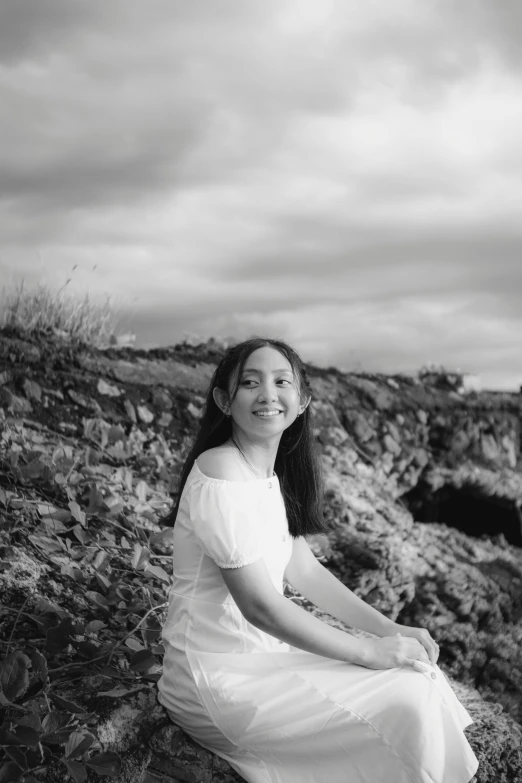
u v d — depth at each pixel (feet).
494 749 9.07
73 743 7.07
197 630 7.64
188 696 7.52
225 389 8.15
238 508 7.43
